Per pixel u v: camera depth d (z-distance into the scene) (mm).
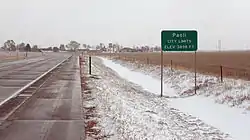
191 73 29516
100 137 9164
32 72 33781
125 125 10648
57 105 14000
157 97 21125
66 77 28312
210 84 21906
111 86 23234
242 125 12922
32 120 11047
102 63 67000
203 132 11922
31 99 15602
